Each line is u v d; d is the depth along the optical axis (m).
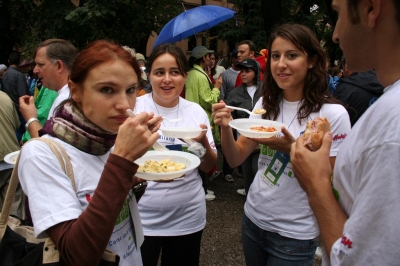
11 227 1.17
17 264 1.04
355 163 0.80
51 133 1.17
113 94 1.09
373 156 0.73
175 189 1.98
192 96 4.57
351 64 0.88
